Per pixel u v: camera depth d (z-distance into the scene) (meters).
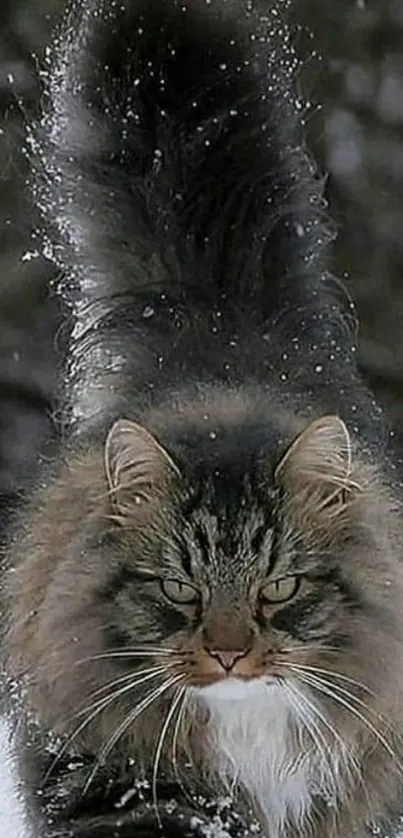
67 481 5.19
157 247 6.10
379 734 5.09
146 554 4.89
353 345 6.29
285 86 6.38
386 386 11.89
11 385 11.73
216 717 5.02
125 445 4.95
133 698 4.93
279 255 6.11
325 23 12.56
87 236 6.25
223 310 5.86
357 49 12.66
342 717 5.00
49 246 6.43
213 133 6.17
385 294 12.24
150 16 6.23
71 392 6.03
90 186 6.23
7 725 5.34
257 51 6.34
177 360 5.68
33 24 11.80
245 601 4.82
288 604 4.86
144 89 6.19
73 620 4.95
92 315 6.15
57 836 5.06
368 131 12.59
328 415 5.11
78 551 4.98
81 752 5.07
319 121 11.78
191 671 4.82
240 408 5.32
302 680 4.89
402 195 12.53
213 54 6.24
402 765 5.22
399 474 5.62
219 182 6.13
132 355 5.79
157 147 6.16
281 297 6.01
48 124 6.41
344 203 12.37
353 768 5.15
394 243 12.42
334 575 4.92
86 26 6.31
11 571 5.26
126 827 5.00
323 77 12.13
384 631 4.98
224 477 4.94
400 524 5.19
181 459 4.99
